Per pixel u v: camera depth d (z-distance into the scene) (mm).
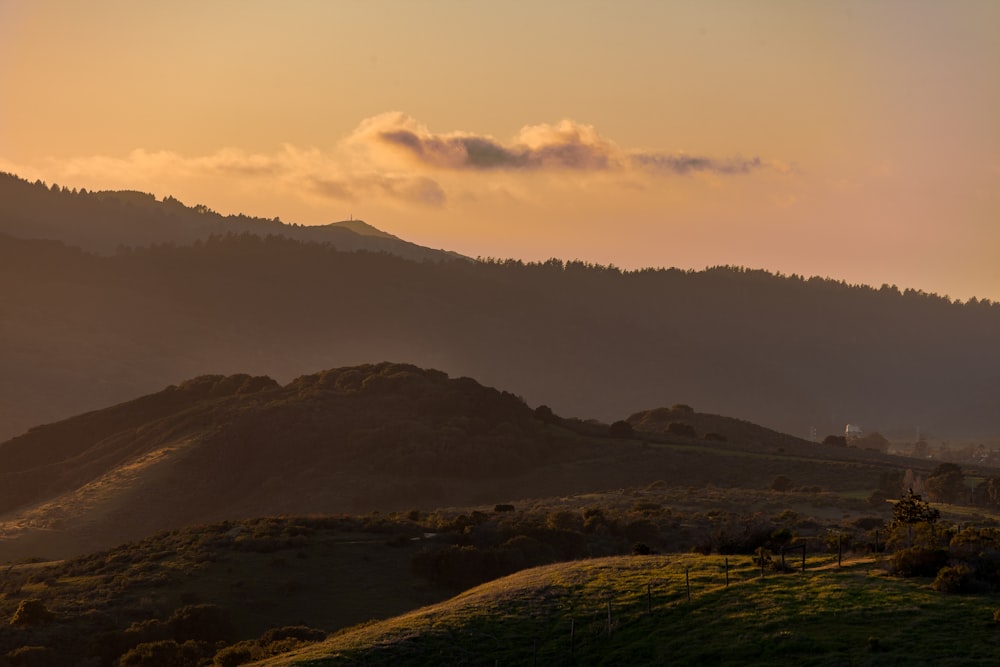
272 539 115250
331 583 104750
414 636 56281
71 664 85750
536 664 52750
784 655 48062
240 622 94500
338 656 54844
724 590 56750
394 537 119188
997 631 46625
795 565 60156
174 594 100438
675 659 50250
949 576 52438
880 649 46656
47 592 103812
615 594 59062
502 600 60688
